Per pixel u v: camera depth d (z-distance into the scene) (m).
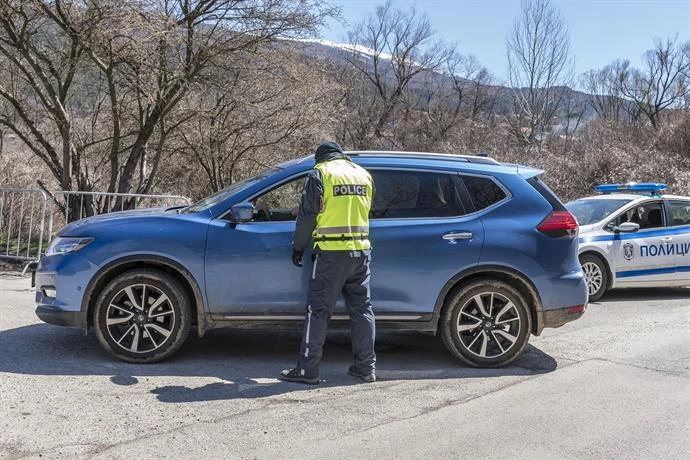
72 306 5.17
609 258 9.18
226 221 5.30
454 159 5.76
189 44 10.85
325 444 3.84
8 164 12.82
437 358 5.88
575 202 10.47
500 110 53.50
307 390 4.83
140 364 5.26
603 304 9.04
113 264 5.16
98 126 12.76
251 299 5.23
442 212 5.48
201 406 4.39
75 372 4.98
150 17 9.74
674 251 9.44
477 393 4.88
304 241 4.86
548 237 5.51
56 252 5.29
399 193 5.50
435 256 5.34
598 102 57.88
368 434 4.02
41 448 3.62
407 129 48.97
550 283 5.48
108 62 10.38
